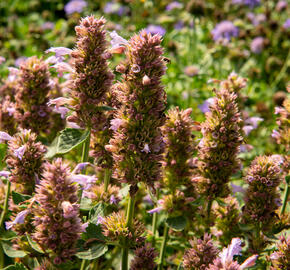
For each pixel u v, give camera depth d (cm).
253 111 96
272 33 127
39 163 60
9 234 61
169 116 63
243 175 70
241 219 64
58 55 62
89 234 58
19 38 132
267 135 89
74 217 55
